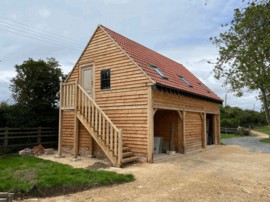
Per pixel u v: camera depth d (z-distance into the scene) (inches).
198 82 709.3
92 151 464.4
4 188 224.1
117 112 436.8
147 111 393.1
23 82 624.4
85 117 413.4
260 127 1847.9
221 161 416.8
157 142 485.4
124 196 221.0
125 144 417.7
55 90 657.0
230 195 226.5
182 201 209.5
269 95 690.8
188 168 349.4
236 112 1759.4
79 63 513.7
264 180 283.1
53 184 237.3
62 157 450.9
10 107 572.7
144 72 403.2
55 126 627.5
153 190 239.5
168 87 418.0
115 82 446.0
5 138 504.1
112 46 459.2
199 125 582.6
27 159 414.6
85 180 253.0
